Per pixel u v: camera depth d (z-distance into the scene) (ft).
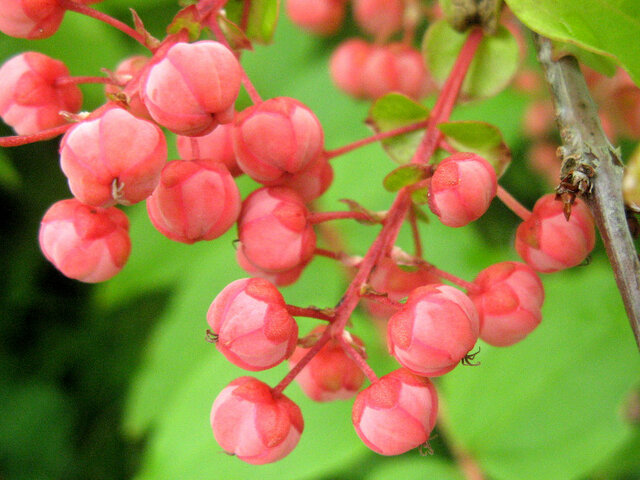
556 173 0.66
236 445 0.40
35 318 0.93
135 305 0.89
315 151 0.42
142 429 0.57
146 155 0.37
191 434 0.51
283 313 0.39
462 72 0.46
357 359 0.40
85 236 0.42
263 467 0.49
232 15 0.46
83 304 0.94
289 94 0.65
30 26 0.41
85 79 0.43
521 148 0.68
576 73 0.41
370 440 0.39
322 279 0.54
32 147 0.79
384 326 0.51
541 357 0.50
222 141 0.43
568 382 0.50
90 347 0.91
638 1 0.39
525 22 0.39
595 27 0.39
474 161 0.40
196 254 0.59
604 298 0.51
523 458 0.49
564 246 0.42
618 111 0.61
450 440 0.50
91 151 0.37
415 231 0.45
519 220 0.67
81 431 0.92
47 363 0.91
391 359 0.51
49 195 0.82
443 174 0.40
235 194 0.41
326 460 0.49
